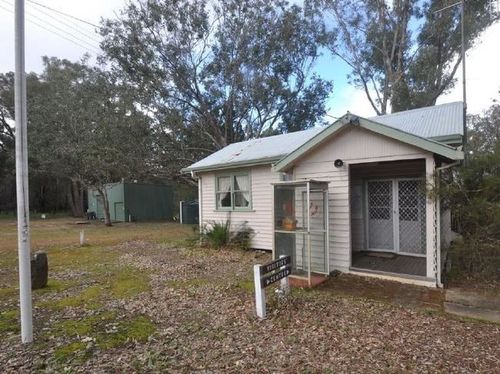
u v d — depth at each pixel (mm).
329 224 7457
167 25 21328
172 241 13031
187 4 21391
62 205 36000
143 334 4242
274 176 10172
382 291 5992
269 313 4879
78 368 3451
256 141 13477
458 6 19562
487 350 3680
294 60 24828
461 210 6668
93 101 20141
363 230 9414
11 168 31781
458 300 5414
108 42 20922
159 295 5871
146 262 8844
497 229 6449
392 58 23547
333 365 3396
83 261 9133
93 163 18719
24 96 3920
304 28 24156
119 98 20766
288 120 26078
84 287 6465
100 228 19297
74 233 16484
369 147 6863
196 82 22750
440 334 4105
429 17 21625
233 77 23078
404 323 4461
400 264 7645
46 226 20797
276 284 6422
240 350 3773
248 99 23250
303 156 7723
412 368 3316
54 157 21141
